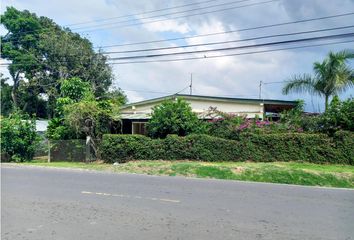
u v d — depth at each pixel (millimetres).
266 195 10039
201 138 18266
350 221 7117
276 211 7918
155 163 17078
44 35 38938
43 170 16375
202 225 6645
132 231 6223
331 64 22047
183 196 9641
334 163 16844
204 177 14328
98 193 10016
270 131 18516
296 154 17453
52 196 9500
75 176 14016
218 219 7109
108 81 40031
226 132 18875
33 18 42344
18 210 7820
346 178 13469
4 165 19188
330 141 17062
